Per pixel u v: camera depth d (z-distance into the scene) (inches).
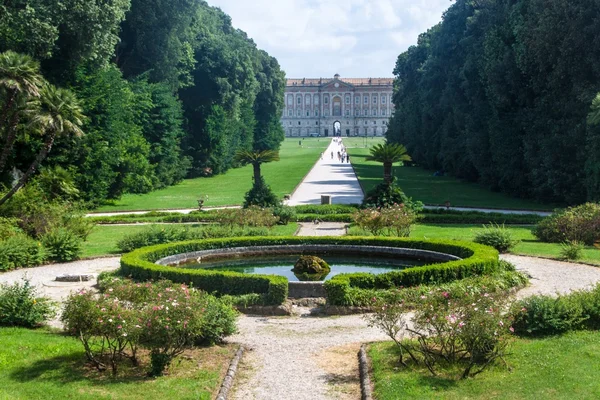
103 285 740.0
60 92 1247.5
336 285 662.5
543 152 1740.9
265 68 4025.6
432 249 914.7
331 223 1370.6
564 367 434.3
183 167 2588.6
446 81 2768.2
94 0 1514.5
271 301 668.1
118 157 1818.4
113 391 416.8
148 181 2063.2
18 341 521.7
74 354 492.4
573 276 809.5
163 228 1058.7
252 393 431.8
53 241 951.6
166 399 404.8
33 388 419.8
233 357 497.7
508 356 464.4
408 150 3334.2
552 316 525.3
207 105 2844.5
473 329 423.8
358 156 4301.2
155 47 2198.6
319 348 533.6
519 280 757.3
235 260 943.0
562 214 1131.9
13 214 1159.6
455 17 2598.4
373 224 1055.0
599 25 1466.5
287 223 1370.6
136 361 470.3
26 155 1528.1
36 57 1508.4
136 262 784.3
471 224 1374.3
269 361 499.8
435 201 1872.5
